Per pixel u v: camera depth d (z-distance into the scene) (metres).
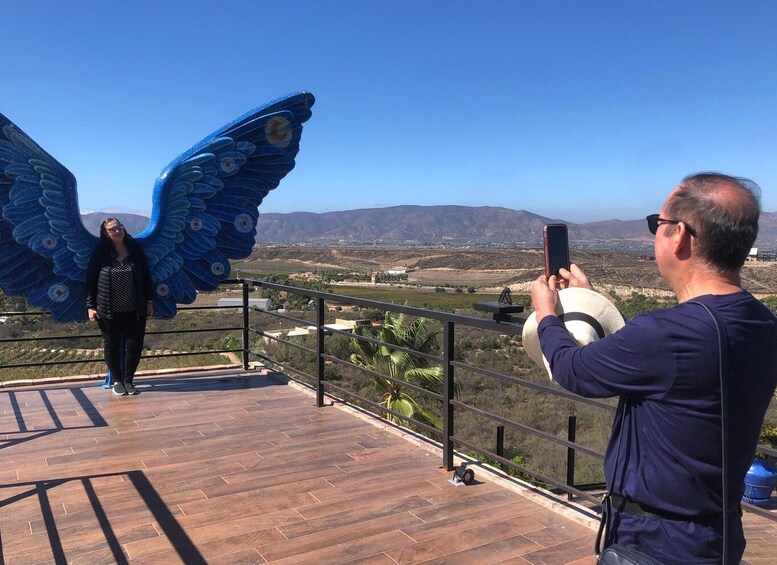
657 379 1.36
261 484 3.64
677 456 1.35
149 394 5.71
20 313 5.43
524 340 1.83
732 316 1.33
